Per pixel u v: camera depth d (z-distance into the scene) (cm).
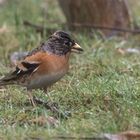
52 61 1086
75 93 1198
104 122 1032
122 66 1420
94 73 1352
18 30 1773
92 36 1722
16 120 1073
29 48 1623
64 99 1185
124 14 1759
